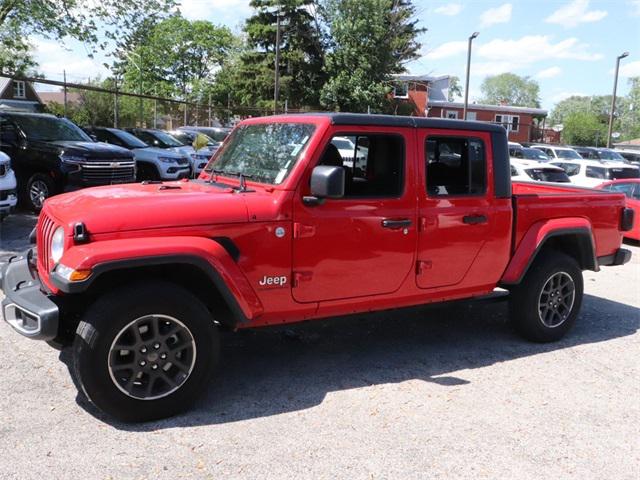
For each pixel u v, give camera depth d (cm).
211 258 358
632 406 415
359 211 416
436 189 455
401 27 4084
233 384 425
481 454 344
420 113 4550
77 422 360
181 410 372
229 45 5894
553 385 446
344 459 332
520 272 502
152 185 450
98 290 364
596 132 6950
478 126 471
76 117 3016
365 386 430
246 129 472
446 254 461
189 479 307
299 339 525
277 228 388
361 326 570
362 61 3741
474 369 471
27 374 426
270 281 391
